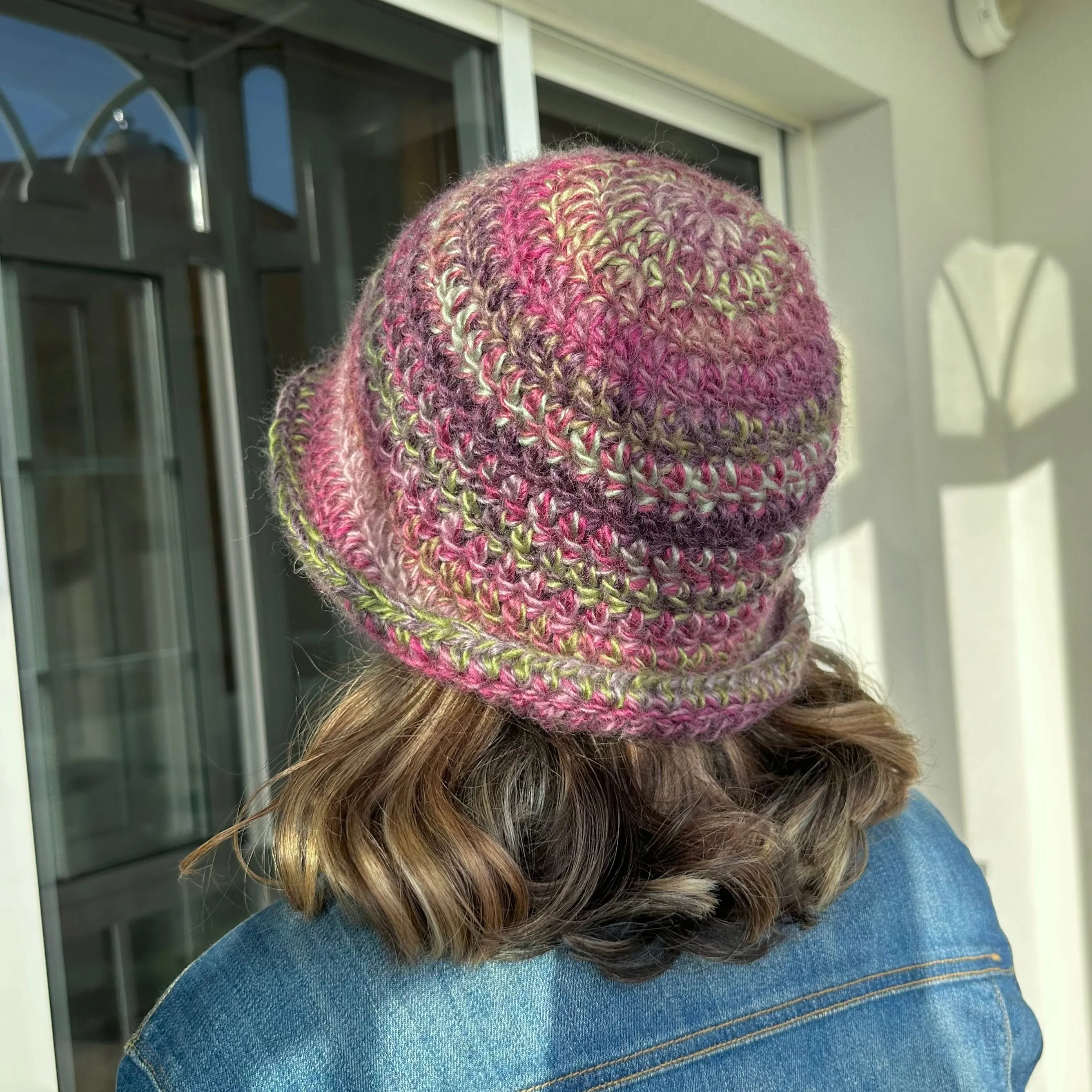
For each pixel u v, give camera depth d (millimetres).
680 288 419
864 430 1421
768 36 1124
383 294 474
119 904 843
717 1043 459
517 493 419
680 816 471
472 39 1041
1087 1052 1611
